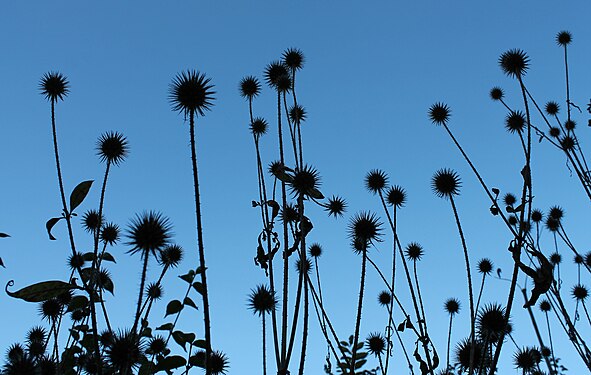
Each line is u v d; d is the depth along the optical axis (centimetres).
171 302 72
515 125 111
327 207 99
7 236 61
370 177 108
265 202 86
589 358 73
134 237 62
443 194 100
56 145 71
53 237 65
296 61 118
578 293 115
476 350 80
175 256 78
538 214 113
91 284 61
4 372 64
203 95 66
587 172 93
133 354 63
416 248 107
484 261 102
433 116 123
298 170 86
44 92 90
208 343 56
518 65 115
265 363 80
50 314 81
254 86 117
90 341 69
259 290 83
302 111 109
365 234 85
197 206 59
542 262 74
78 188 66
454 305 112
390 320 86
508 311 72
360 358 86
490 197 87
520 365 91
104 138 82
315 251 106
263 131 109
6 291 60
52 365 71
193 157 61
